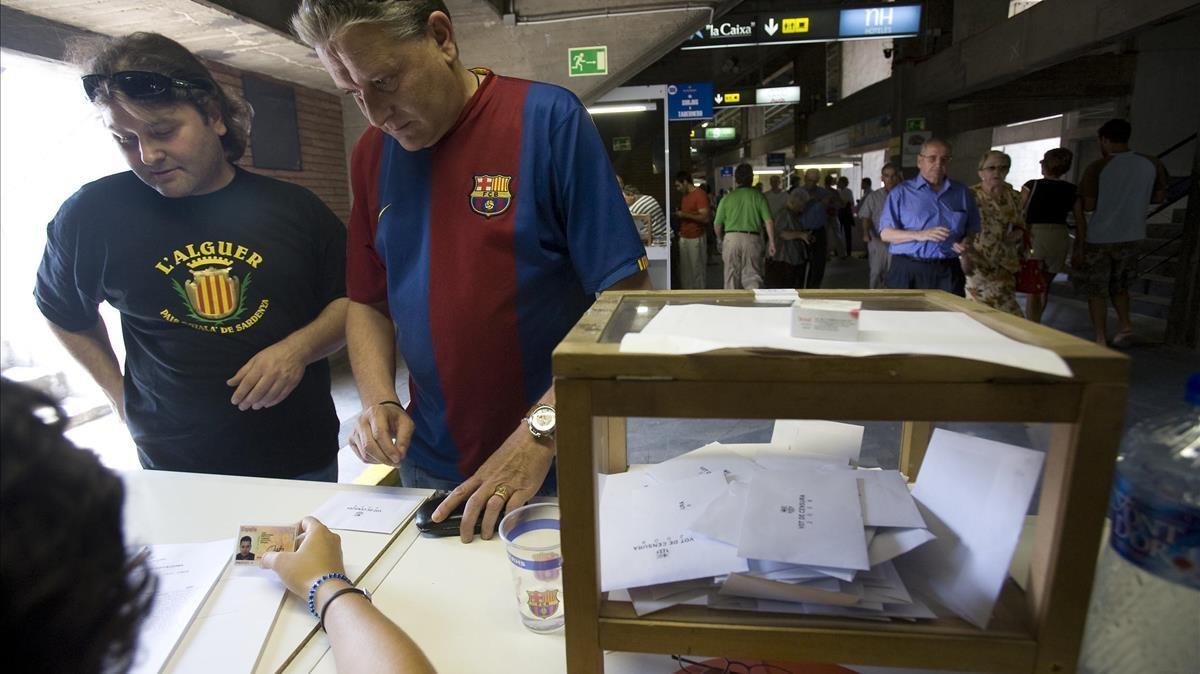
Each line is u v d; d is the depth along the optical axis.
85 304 1.46
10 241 3.83
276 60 3.91
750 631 0.56
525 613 0.72
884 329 0.56
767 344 0.50
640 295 0.79
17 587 0.32
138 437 1.46
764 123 20.89
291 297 1.43
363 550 0.89
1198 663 0.52
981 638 0.53
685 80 15.86
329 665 0.68
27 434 0.36
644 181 5.01
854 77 15.16
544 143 1.03
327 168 5.09
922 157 3.41
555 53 4.60
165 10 2.93
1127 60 8.05
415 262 1.11
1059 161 4.38
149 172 1.26
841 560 0.57
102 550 0.38
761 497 0.67
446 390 1.12
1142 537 0.53
